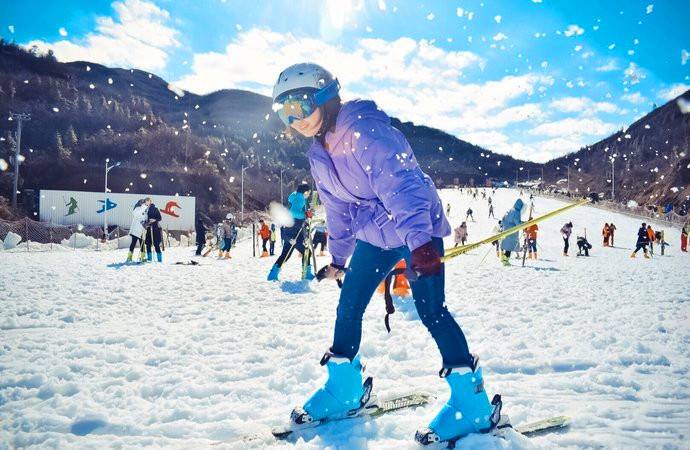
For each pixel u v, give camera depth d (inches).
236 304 241.9
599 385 114.1
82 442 84.3
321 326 185.8
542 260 631.8
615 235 1291.8
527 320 197.3
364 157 80.7
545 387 115.0
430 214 80.0
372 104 84.0
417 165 85.2
